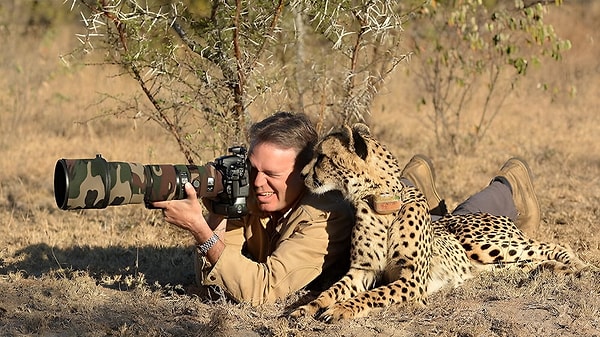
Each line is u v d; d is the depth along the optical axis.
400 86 16.30
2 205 9.79
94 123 13.51
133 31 7.61
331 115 9.64
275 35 8.30
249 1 7.57
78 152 12.01
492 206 7.95
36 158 11.77
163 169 5.25
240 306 5.92
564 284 6.54
